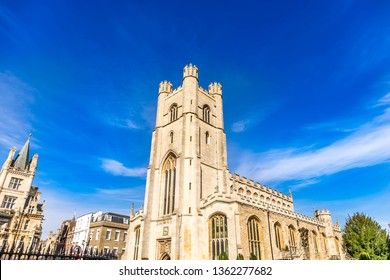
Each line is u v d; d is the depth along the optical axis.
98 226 72.00
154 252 43.53
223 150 55.25
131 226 51.50
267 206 44.97
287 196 71.00
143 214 48.59
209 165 50.88
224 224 38.69
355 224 52.12
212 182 49.56
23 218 68.19
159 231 44.81
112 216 75.12
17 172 71.50
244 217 38.88
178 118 53.41
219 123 58.41
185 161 47.09
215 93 62.47
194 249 38.84
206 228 40.31
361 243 48.97
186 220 41.25
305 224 54.41
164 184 50.12
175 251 39.66
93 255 15.13
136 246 49.03
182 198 43.53
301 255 43.50
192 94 53.97
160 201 48.47
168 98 60.19
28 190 71.56
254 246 38.78
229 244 36.47
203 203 42.69
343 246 64.94
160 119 58.22
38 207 81.69
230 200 39.31
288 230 47.78
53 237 85.06
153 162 52.91
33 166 74.31
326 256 57.25
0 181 68.62
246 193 56.66
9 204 68.12
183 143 48.53
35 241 67.31
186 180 45.12
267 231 42.03
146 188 50.81
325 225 62.53
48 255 13.47
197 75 57.84
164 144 54.25
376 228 49.53
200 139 51.53
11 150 72.75
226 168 53.12
